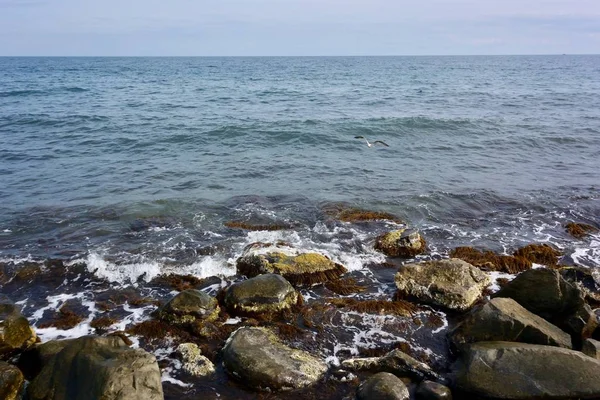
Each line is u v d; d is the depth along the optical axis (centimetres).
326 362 895
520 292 1054
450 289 1086
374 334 988
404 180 1977
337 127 2888
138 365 760
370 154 2391
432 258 1330
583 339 955
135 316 1038
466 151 2484
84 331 983
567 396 779
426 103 4247
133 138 2594
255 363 832
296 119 3169
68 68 10169
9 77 6756
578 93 5169
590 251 1398
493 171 2136
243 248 1340
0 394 763
